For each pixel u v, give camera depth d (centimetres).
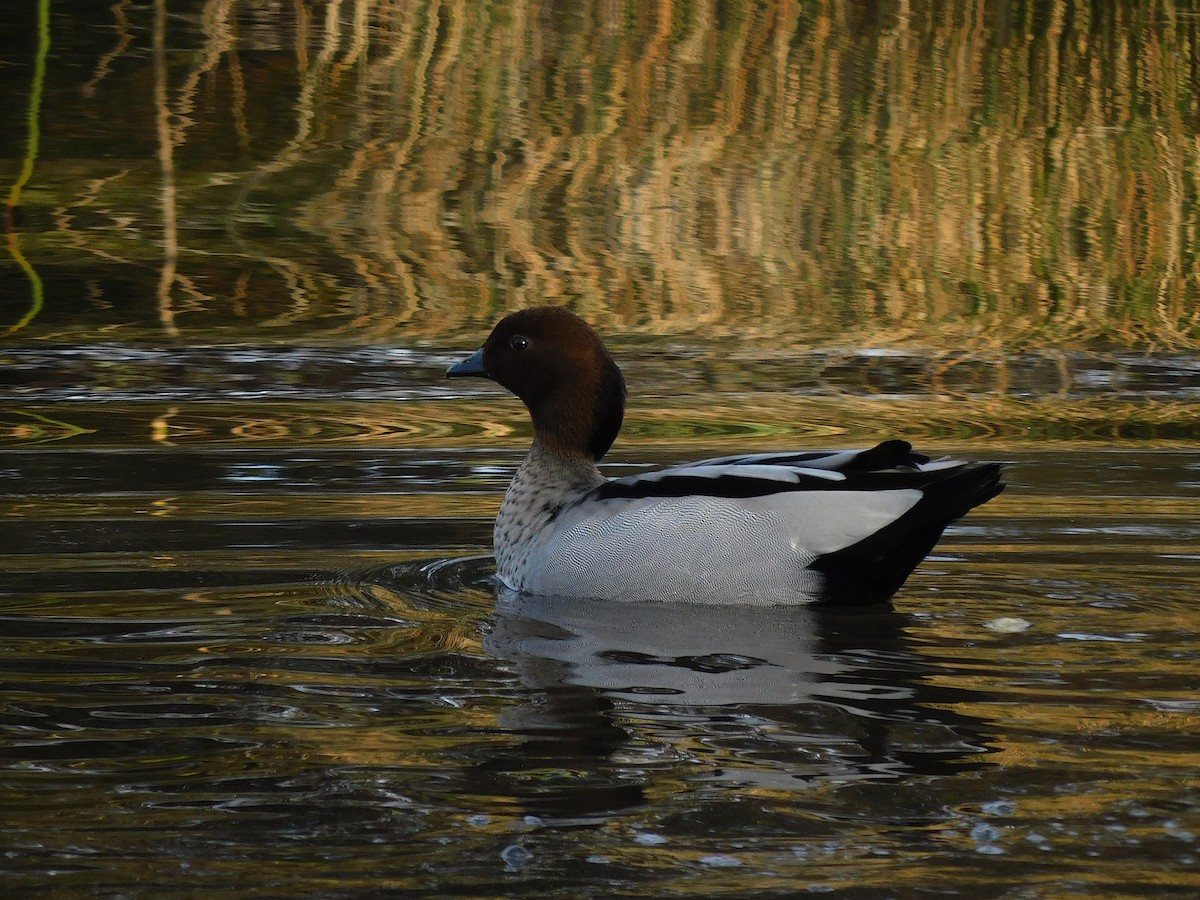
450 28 2634
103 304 1766
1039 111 2448
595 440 1027
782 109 2411
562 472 1016
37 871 548
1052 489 1191
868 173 2223
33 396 1476
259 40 2573
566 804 603
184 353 1619
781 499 916
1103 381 1593
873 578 902
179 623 859
